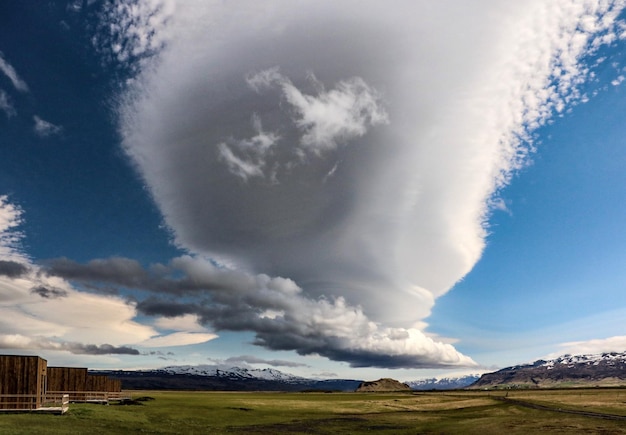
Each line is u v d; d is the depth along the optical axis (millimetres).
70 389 76000
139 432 42219
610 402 108250
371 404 112562
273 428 60719
